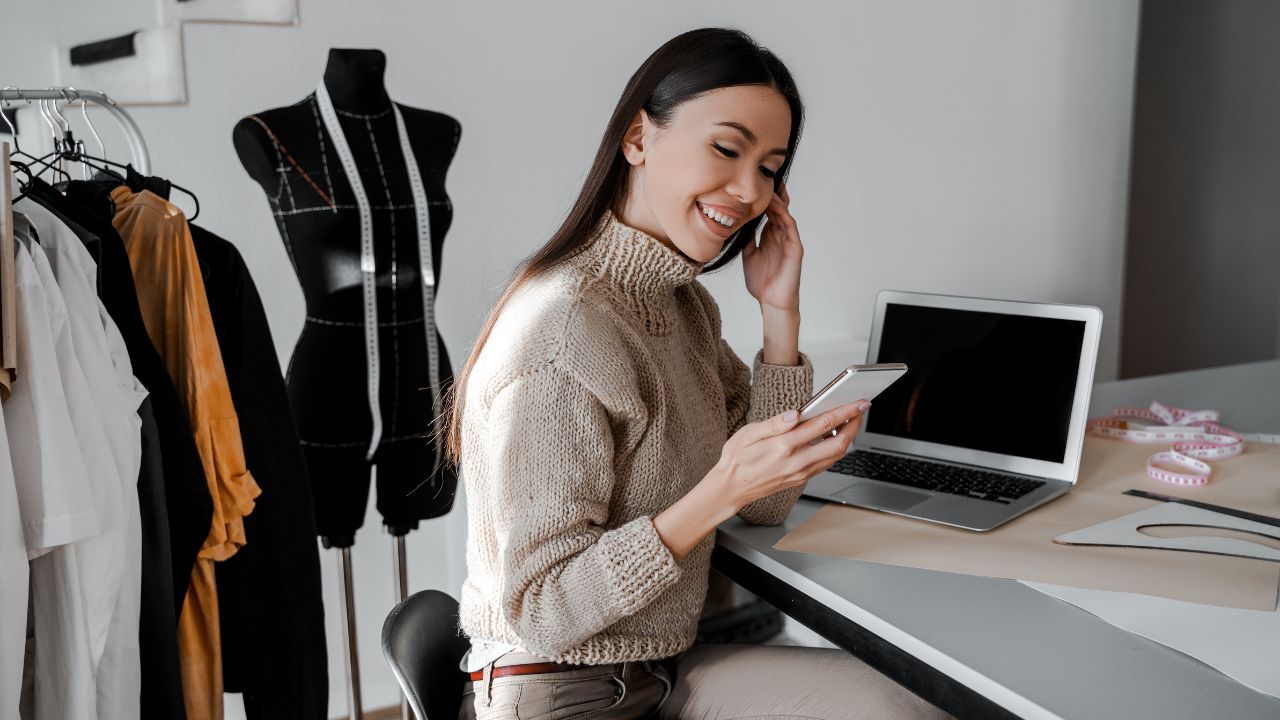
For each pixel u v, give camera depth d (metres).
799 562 1.22
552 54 2.47
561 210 2.54
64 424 1.27
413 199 1.95
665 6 2.61
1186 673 0.94
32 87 1.94
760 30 2.78
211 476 1.51
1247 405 1.93
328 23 2.20
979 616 1.06
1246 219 4.18
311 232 1.88
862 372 1.00
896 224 3.13
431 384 2.00
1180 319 4.32
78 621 1.33
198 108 2.09
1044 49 3.31
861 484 1.49
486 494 1.18
